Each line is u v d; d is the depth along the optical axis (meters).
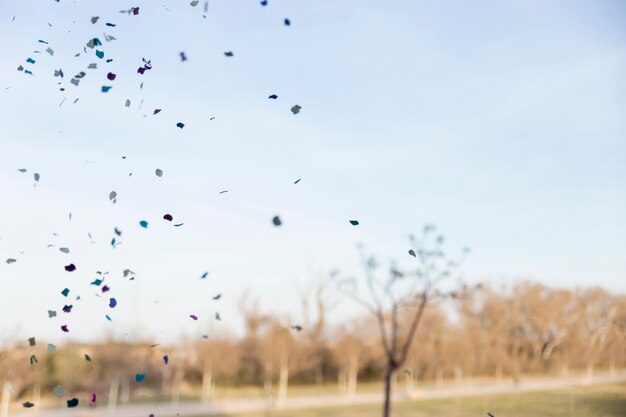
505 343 41.47
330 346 37.72
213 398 27.64
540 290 42.97
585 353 40.97
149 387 27.47
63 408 21.56
